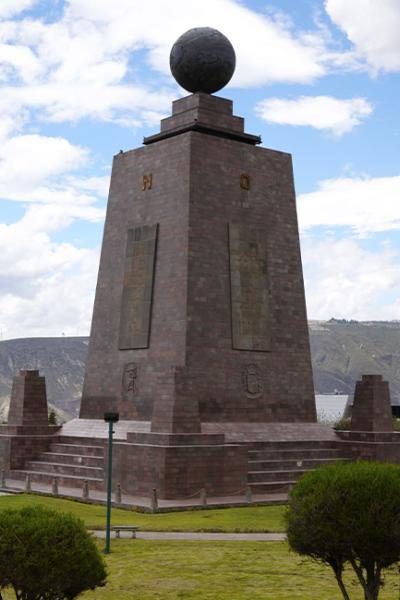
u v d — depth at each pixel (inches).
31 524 874.1
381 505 909.8
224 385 2354.8
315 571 1259.8
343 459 2429.9
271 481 2226.9
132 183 2566.4
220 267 2399.1
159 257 2422.5
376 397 2475.4
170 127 2532.0
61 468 2351.1
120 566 1296.8
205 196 2405.3
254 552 1397.6
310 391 2534.5
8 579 855.7
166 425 2100.1
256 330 2442.2
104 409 2498.8
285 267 2541.8
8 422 2564.0
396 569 1261.1
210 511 1913.1
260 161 2541.8
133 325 2453.2
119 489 1978.3
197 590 1155.9
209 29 2516.0
